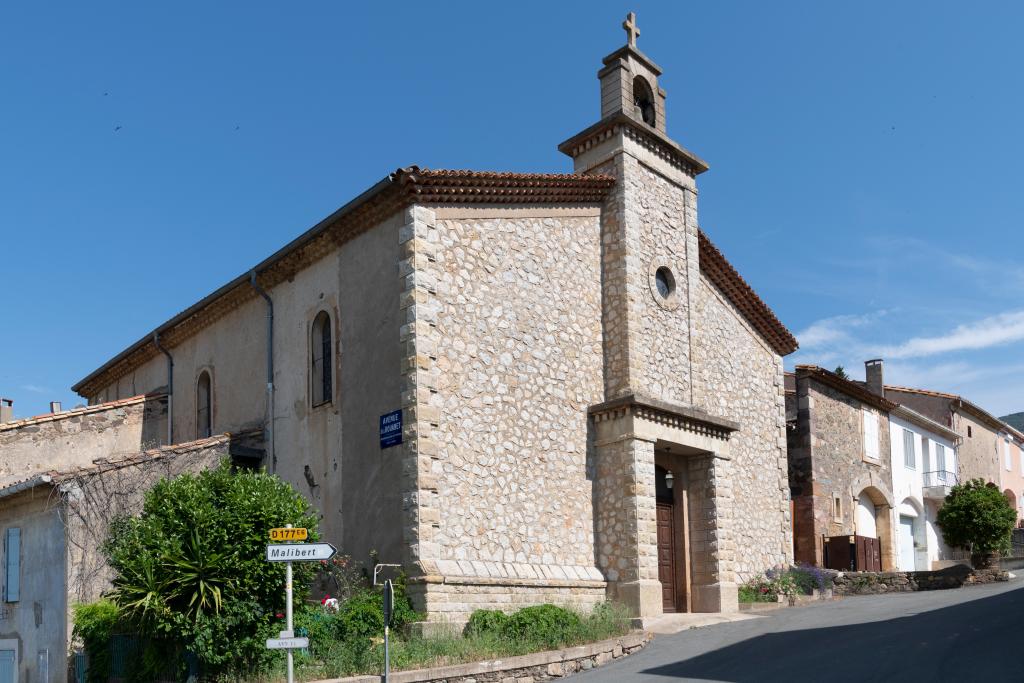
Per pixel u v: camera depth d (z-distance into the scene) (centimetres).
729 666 1248
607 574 1702
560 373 1731
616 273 1838
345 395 1681
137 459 1694
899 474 3253
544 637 1377
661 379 1856
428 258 1565
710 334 2155
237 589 1223
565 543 1664
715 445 1927
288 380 1873
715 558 1878
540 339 1711
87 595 1555
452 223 1616
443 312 1565
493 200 1683
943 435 3766
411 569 1445
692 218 2042
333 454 1692
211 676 1224
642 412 1742
